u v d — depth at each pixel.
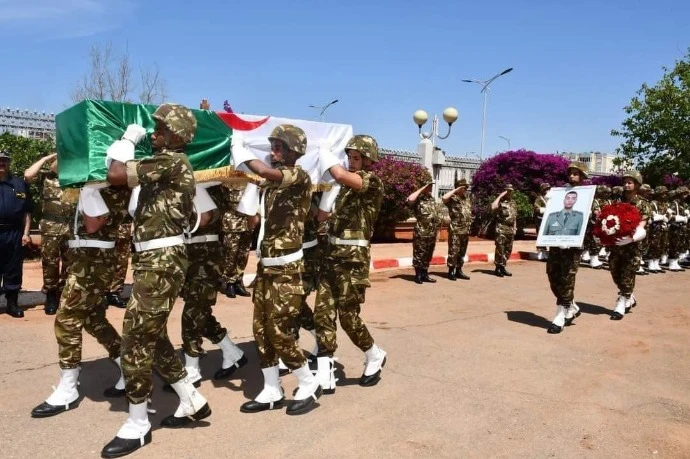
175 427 4.04
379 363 5.05
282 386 4.96
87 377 4.93
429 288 9.88
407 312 7.98
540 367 5.75
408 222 16.77
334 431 4.08
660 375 5.66
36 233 11.54
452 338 6.71
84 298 4.16
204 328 4.91
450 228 10.81
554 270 7.23
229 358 5.14
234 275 8.26
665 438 4.20
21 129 12.26
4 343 5.74
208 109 5.06
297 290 4.21
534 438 4.11
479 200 19.67
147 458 3.58
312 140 5.19
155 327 3.64
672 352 6.49
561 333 7.16
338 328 6.86
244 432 4.00
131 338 3.62
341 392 4.85
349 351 6.02
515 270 12.54
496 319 7.80
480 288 10.12
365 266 4.73
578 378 5.46
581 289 10.61
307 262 5.51
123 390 4.53
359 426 4.18
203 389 4.82
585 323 7.79
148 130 4.21
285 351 4.26
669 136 20.22
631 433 4.26
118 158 3.55
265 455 3.68
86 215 3.94
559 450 3.94
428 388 5.01
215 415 4.28
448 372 5.46
